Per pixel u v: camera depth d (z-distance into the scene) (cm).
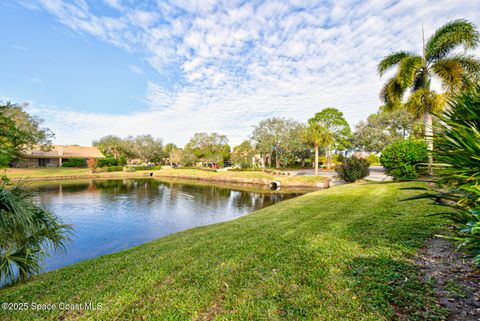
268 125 3191
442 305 181
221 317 202
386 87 1161
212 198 1659
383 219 457
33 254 378
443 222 387
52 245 451
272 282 251
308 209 679
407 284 215
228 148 5612
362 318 178
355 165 1438
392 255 284
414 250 291
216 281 268
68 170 3406
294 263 293
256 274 274
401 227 387
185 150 4975
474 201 179
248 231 500
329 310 193
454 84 918
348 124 3616
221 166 4709
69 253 668
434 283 212
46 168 3394
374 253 296
